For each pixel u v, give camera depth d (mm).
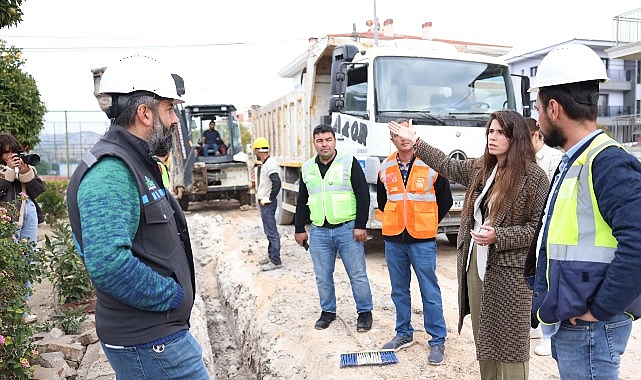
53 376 4113
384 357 4406
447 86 7879
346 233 5047
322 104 10047
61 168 25875
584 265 2109
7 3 4926
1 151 5109
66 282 5848
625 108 31156
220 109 16625
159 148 2422
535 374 4152
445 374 4133
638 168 2080
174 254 2381
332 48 9164
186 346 2402
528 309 3170
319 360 4555
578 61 2197
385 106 7582
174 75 2777
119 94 2340
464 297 3494
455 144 7602
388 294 6348
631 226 1950
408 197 4371
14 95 9852
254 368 5473
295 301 6164
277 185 7754
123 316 2256
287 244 9773
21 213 5125
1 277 3754
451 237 9812
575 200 2158
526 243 3086
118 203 2125
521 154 3125
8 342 3656
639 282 1947
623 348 2209
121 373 2367
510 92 8172
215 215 15898
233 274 8109
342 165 5062
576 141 2254
